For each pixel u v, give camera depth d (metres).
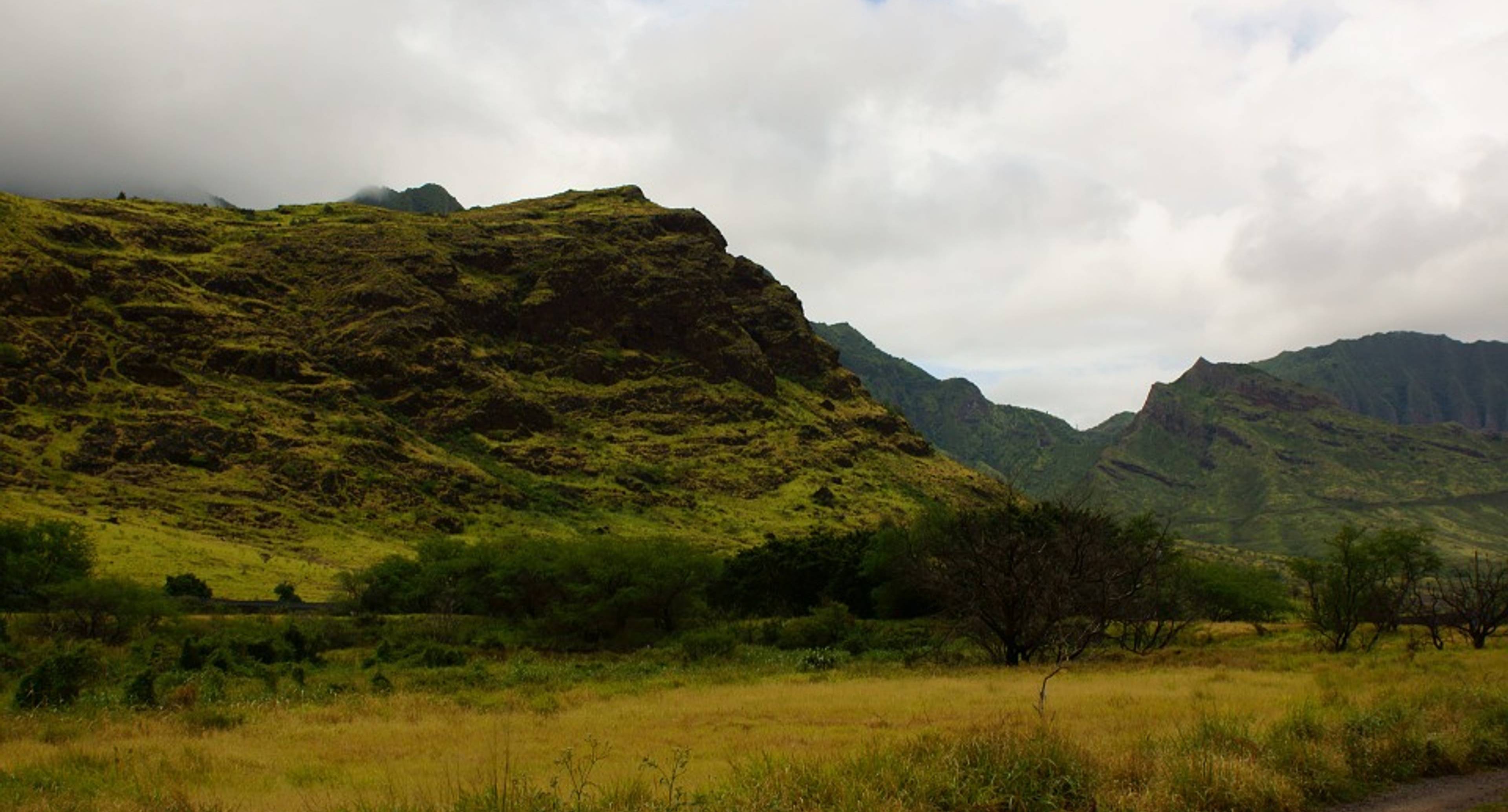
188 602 73.50
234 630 60.19
